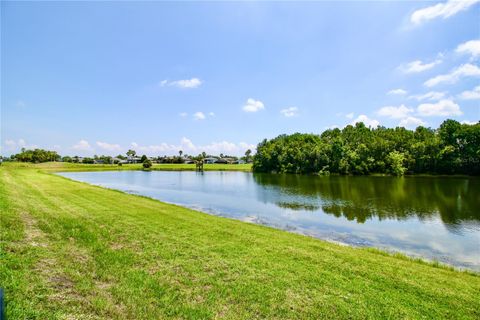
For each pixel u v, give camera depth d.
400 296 6.12
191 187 39.44
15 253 6.48
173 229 10.70
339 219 18.53
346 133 86.44
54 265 6.20
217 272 6.77
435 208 22.47
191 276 6.44
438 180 48.69
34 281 5.24
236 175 70.94
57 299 4.77
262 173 81.06
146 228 10.55
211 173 81.31
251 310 5.18
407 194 30.89
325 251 9.24
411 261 9.98
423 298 6.12
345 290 6.21
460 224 17.34
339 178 57.31
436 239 14.29
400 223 17.55
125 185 41.94
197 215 14.67
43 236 8.34
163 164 135.12
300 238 11.39
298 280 6.59
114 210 13.93
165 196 29.33
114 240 8.70
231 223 13.23
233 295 5.66
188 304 5.18
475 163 59.16
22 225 9.17
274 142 97.44
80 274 5.93
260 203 24.81
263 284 6.26
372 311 5.38
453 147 60.44
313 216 19.41
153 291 5.55
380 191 33.72
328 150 73.88
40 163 98.25
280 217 19.03
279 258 8.09
